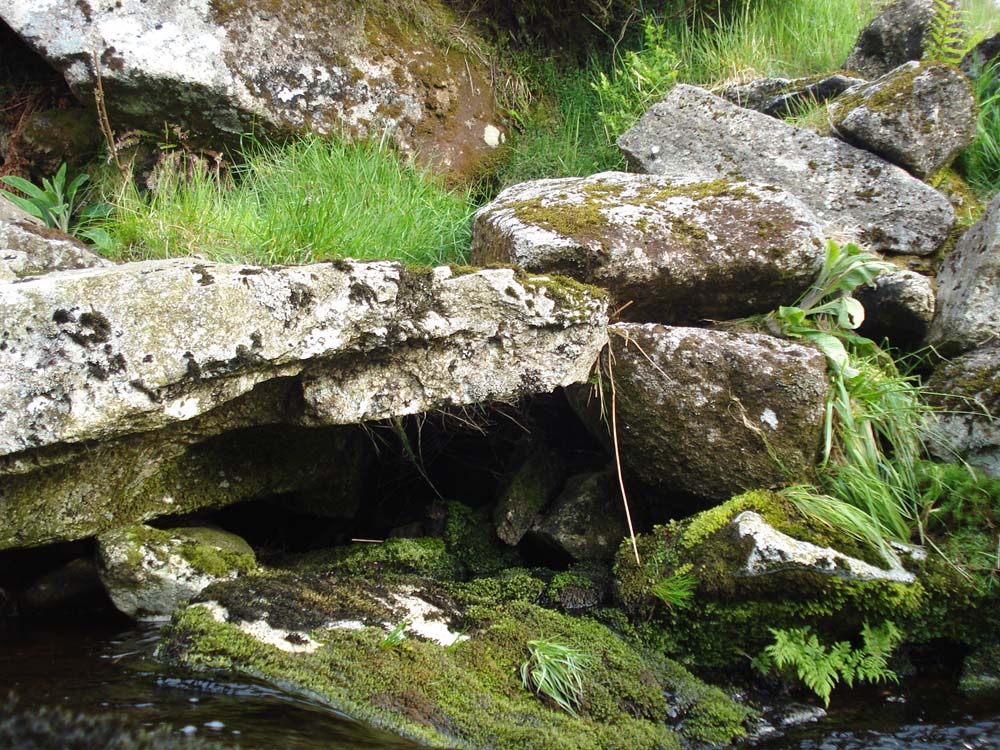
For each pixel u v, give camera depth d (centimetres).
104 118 406
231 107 441
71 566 286
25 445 216
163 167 438
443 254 414
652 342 305
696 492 312
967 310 346
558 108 574
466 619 274
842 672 275
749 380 304
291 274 244
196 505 294
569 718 238
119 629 270
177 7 429
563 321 288
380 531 372
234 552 293
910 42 522
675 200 348
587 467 356
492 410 354
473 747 219
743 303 347
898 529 301
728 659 281
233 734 201
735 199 348
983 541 294
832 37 589
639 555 293
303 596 264
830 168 424
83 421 220
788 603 272
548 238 318
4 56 462
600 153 527
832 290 344
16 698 212
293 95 459
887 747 250
